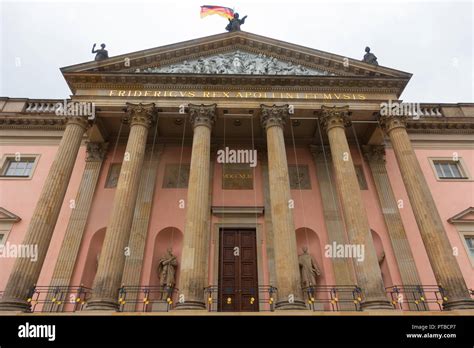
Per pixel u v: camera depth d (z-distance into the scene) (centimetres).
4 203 2314
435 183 2506
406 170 1986
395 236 2206
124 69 2272
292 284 1602
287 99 2184
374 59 2384
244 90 2212
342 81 2227
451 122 2691
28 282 1580
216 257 2144
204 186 1878
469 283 2078
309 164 2547
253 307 2012
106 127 2423
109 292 1565
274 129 2072
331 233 2225
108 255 1647
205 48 2392
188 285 1574
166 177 2452
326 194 2386
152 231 2217
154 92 2183
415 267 2086
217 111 2175
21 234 2184
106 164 2459
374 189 2427
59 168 1891
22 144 2598
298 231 2295
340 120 2120
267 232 2222
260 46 2411
